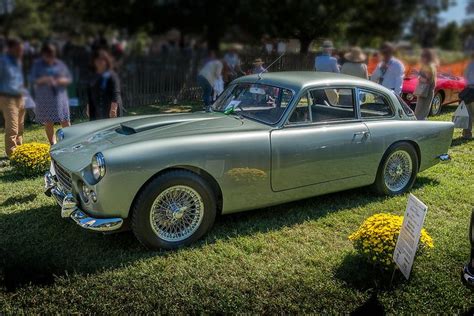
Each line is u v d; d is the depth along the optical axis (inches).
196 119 154.3
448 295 110.1
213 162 129.8
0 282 112.8
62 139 156.0
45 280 114.4
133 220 123.3
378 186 173.9
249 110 159.6
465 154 251.0
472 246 99.7
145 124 145.5
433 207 170.7
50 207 162.1
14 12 215.3
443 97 379.2
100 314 102.3
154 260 124.8
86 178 120.1
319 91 154.7
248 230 144.6
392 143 170.2
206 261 125.1
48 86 214.2
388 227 116.8
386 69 277.3
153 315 102.2
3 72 203.3
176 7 314.7
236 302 106.7
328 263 125.6
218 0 331.9
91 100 224.5
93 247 132.0
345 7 313.1
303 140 146.3
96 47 232.5
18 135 228.1
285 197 148.6
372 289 111.8
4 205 163.3
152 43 365.4
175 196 128.0
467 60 262.8
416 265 122.0
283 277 117.6
